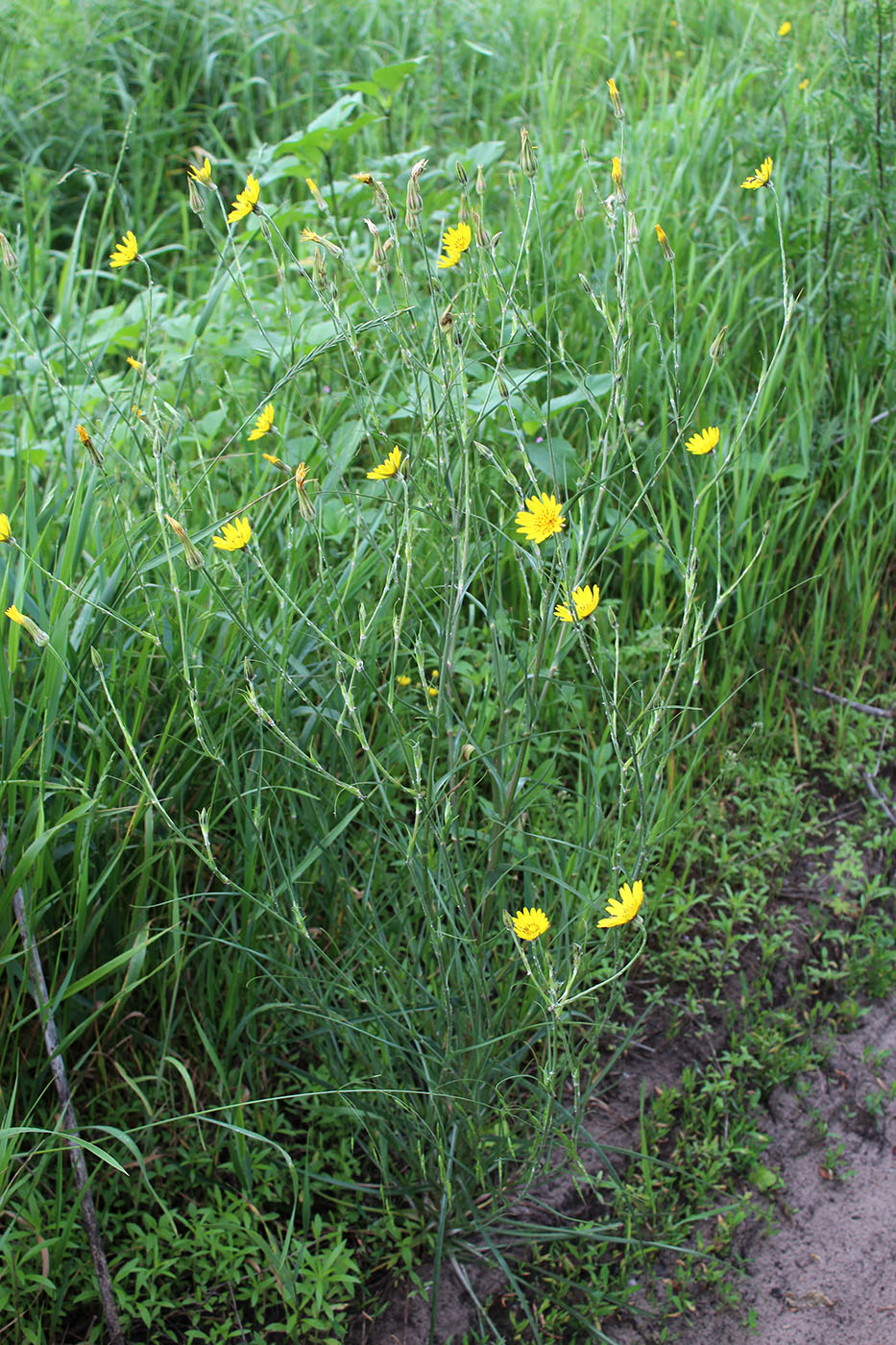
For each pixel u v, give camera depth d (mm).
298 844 1998
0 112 4281
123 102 4492
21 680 1894
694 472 2725
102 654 1897
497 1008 1944
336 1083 1896
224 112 4723
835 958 2414
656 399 2807
